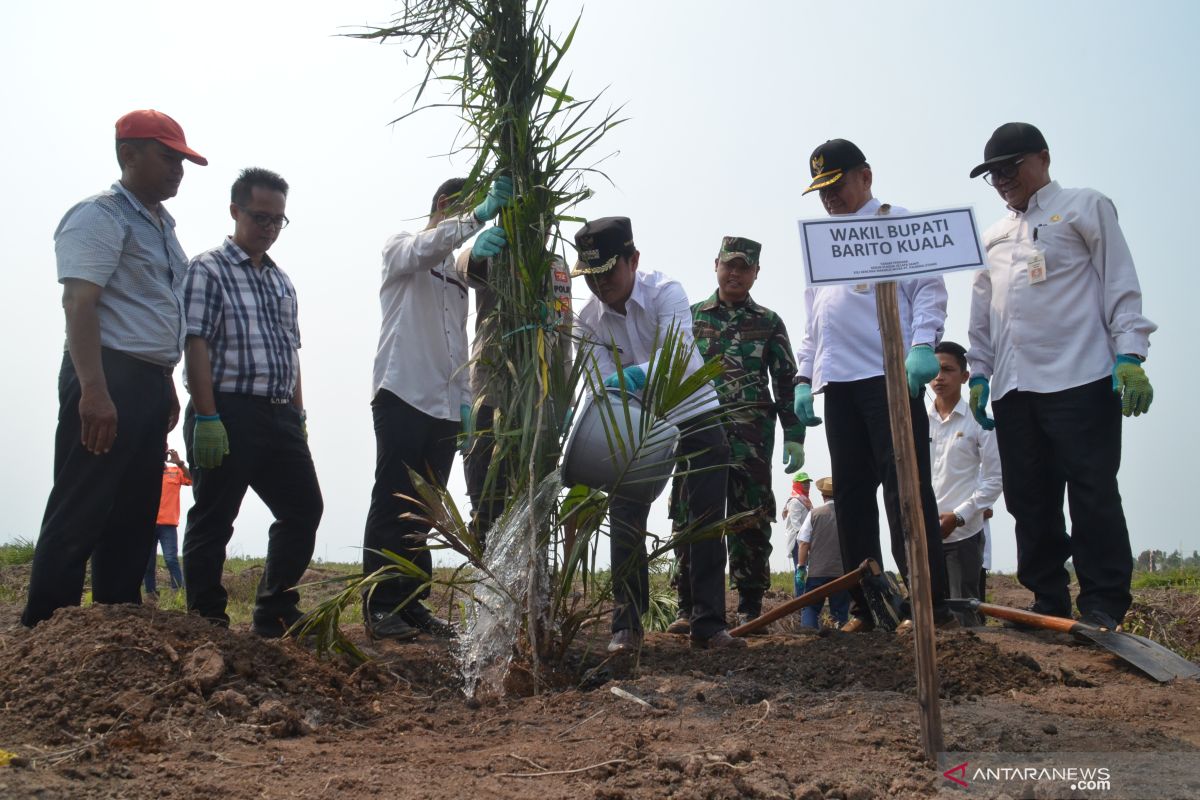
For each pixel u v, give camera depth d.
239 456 4.76
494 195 4.16
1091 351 4.75
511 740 3.16
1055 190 4.91
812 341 5.46
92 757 2.83
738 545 6.14
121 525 4.42
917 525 2.86
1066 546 5.12
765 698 3.60
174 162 4.41
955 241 2.91
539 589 3.93
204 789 2.61
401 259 4.84
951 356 6.29
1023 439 5.02
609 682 3.71
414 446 4.91
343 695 3.66
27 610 4.06
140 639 3.49
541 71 4.20
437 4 4.18
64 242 4.14
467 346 5.20
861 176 5.03
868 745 3.04
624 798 2.58
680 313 4.69
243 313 4.82
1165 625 6.61
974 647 4.15
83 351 4.05
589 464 4.12
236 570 11.13
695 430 4.18
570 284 4.30
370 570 4.88
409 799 2.58
